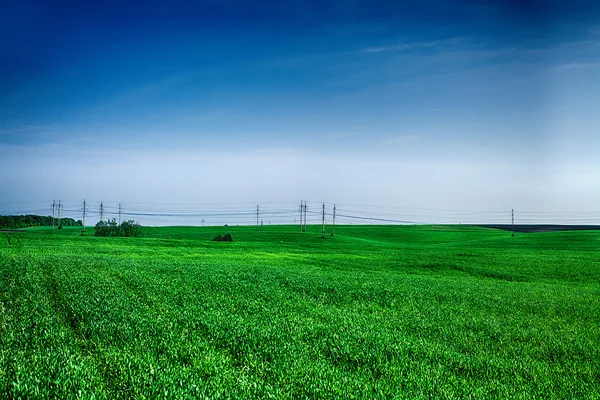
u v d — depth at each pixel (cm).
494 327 1942
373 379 1146
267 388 1027
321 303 2498
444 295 3020
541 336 1789
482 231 17375
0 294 2316
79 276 3203
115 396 962
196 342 1425
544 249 9756
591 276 5275
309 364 1245
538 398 1058
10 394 931
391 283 3688
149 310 1967
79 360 1183
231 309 2119
